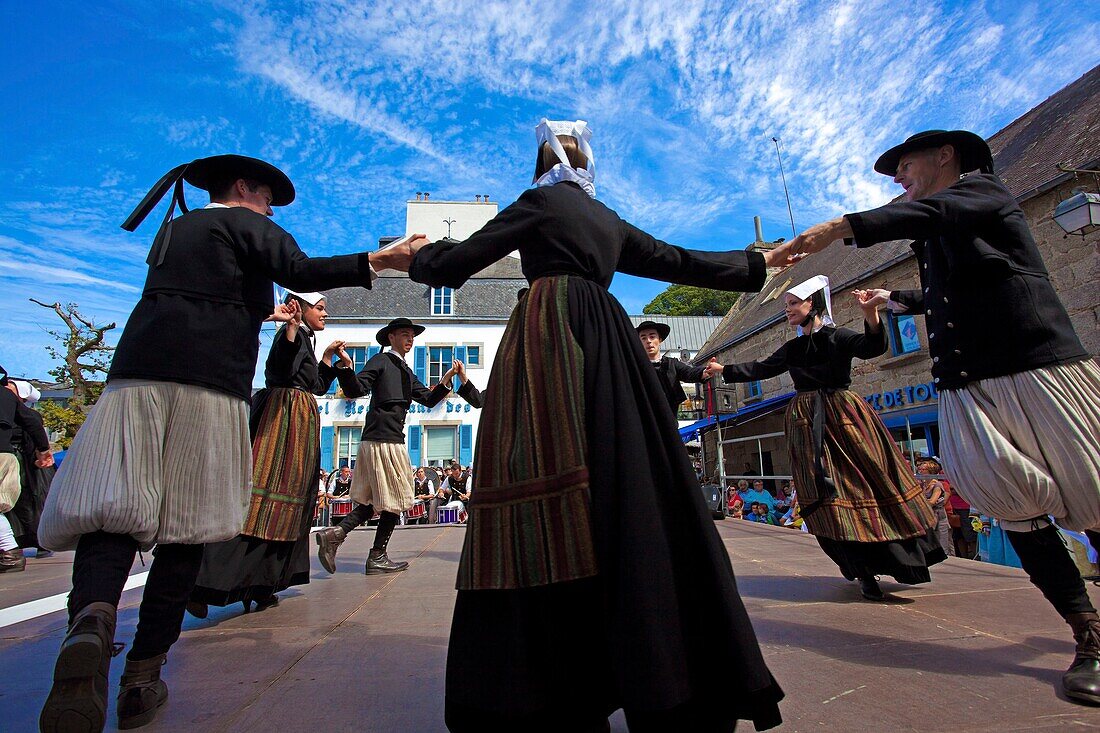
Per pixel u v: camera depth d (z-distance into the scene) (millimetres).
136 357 1747
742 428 19375
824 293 3682
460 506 14242
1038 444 1910
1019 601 2980
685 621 1239
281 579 3191
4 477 5609
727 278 1861
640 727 1250
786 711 1661
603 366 1426
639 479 1295
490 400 1510
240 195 2244
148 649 1707
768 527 7117
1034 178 10461
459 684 1300
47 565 6168
